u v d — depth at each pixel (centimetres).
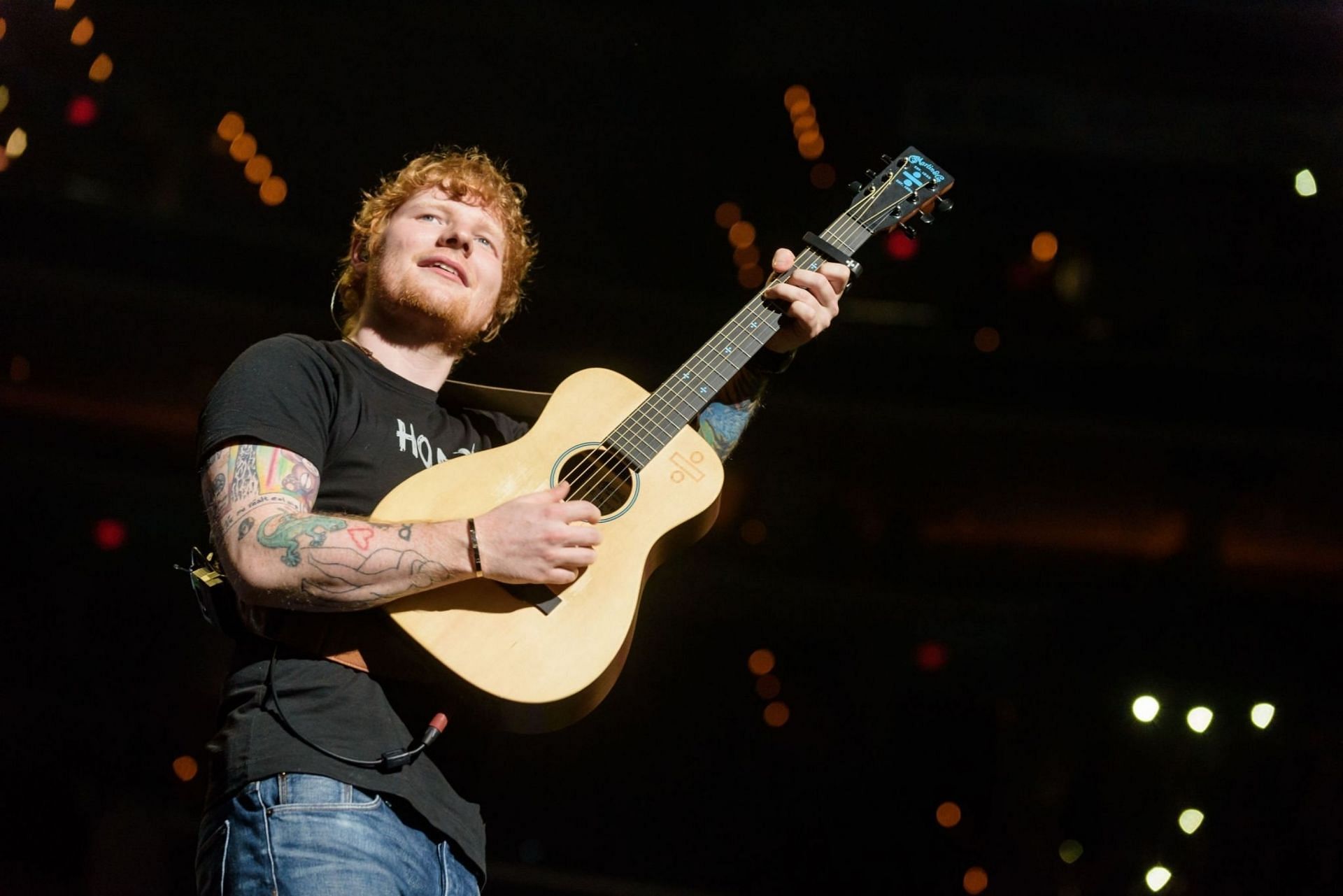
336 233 920
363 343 308
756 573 939
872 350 855
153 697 886
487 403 324
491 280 319
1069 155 919
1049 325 909
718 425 339
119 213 820
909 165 363
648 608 944
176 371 881
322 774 240
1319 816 779
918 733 898
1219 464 847
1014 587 922
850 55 930
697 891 871
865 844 875
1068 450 865
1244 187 902
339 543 243
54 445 916
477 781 265
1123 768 828
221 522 250
